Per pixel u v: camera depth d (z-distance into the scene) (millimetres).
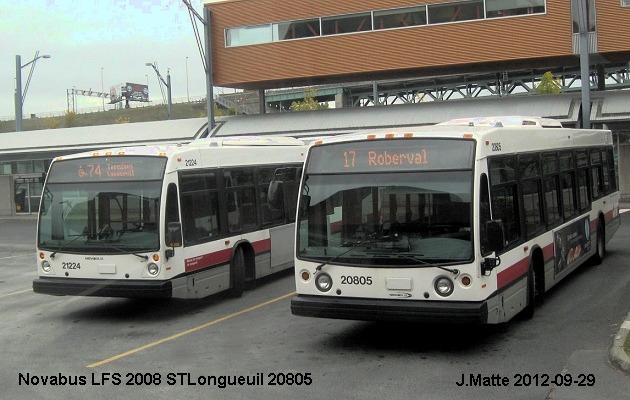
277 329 10383
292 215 15547
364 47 35219
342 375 7852
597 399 6754
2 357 9266
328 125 33500
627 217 26109
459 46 33719
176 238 11031
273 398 7129
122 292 11102
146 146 12062
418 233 8453
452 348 8883
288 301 12672
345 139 9000
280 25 36500
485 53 33281
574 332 9438
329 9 35594
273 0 36438
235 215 13273
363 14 35188
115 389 7652
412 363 8266
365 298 8625
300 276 9023
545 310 10883
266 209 14477
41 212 11758
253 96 83812
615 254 16719
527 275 9938
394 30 34719
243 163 13727
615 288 12453
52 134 41938
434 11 34094
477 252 8180
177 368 8414
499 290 8695
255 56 36938
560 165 12188
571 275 14008
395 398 6969
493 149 8906
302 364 8383
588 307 10984
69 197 11594
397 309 8375
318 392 7262
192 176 11953
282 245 15008
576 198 13148
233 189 13250
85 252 11352
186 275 11508
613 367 7773
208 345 9547
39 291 11570
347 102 75562
